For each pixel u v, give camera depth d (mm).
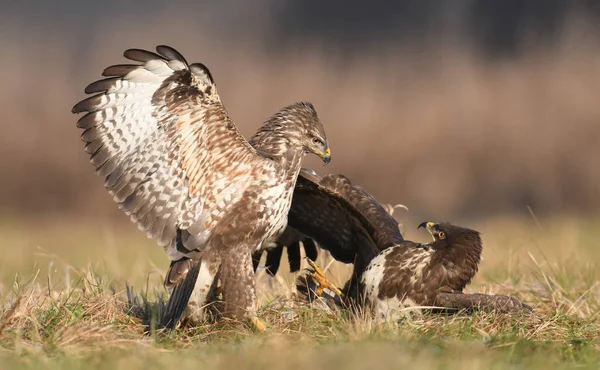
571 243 17938
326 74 37594
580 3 40062
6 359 8469
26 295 10461
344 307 10977
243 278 10391
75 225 29672
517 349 9047
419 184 31984
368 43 43406
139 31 43531
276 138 11031
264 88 36156
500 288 12102
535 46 38594
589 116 33000
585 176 32031
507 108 33781
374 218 11336
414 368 7871
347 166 32469
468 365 8102
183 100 10273
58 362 8383
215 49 41812
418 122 33438
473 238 10852
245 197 10484
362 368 7844
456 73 36875
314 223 11867
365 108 34031
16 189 33062
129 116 10422
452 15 43469
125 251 20328
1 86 37688
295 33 44469
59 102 36906
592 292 11977
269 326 10234
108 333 9367
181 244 10430
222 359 8188
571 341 9641
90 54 41906
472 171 32250
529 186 32125
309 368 7855
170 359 8406
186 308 10352
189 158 10359
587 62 36219
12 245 22531
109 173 10547
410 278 10734
